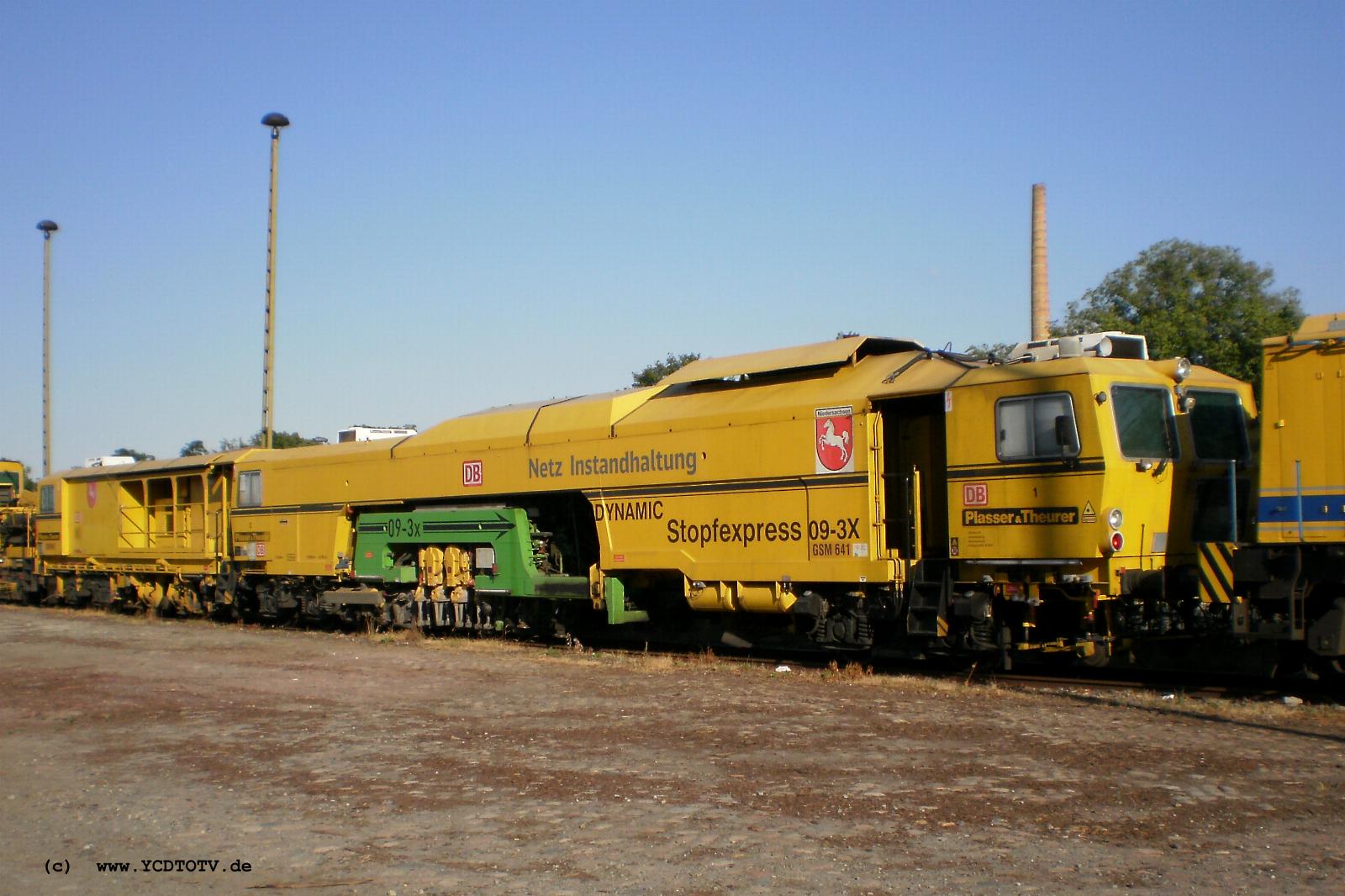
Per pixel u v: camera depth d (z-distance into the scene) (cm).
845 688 1300
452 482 2034
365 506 2239
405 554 2184
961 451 1366
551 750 1002
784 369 1585
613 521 1761
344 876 680
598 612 1997
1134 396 1295
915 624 1409
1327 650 1126
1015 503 1316
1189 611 1309
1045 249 3191
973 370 1383
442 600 2075
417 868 688
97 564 3123
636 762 944
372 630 2166
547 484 1855
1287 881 617
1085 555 1254
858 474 1446
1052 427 1288
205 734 1132
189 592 2786
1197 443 1354
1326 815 737
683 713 1160
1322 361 1149
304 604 2383
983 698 1207
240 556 2544
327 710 1247
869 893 615
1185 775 845
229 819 816
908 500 1447
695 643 1839
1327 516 1134
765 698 1232
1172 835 698
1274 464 1178
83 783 945
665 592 1823
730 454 1595
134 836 786
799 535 1510
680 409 1694
